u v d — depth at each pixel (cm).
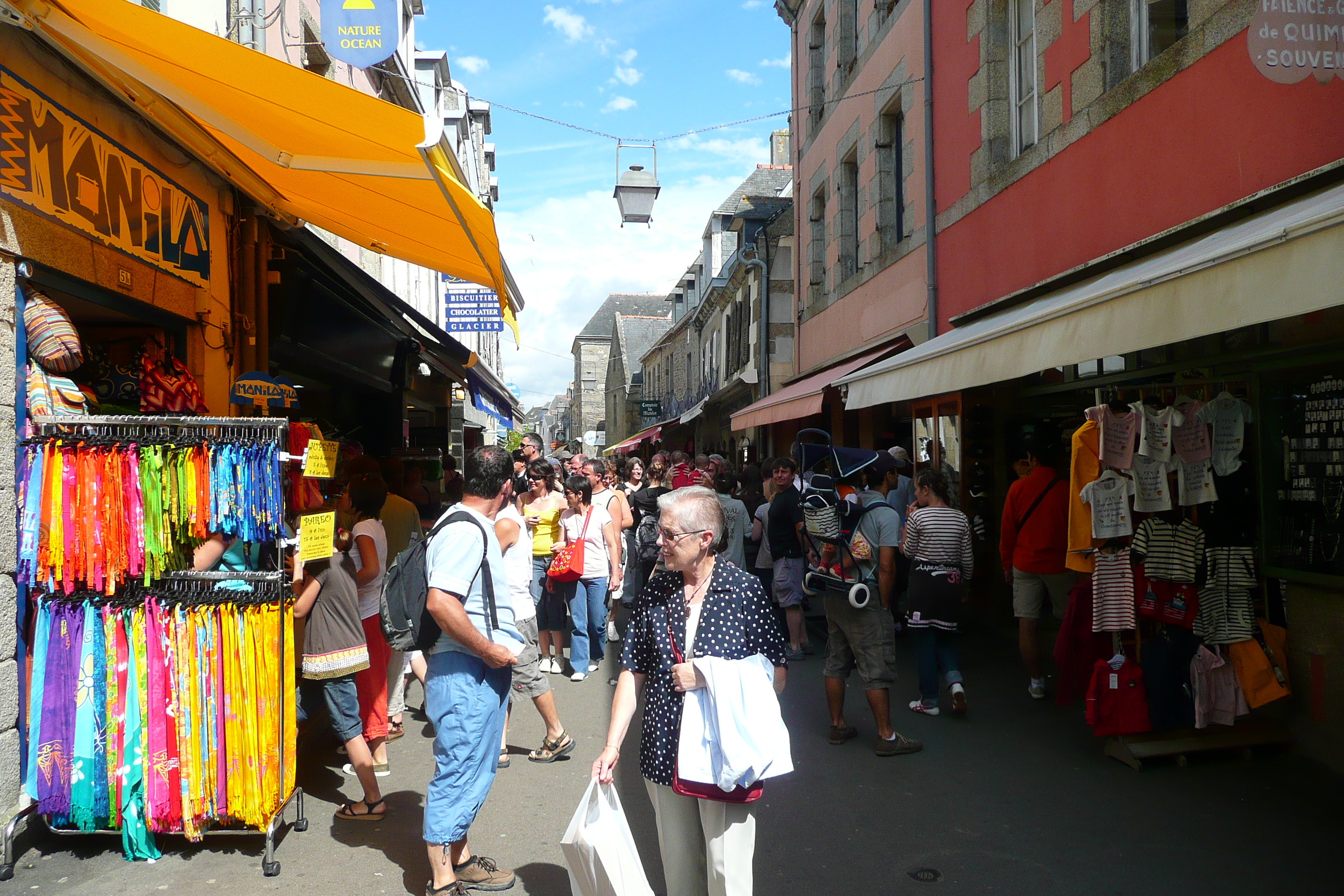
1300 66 397
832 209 1550
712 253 2977
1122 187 695
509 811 461
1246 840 404
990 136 930
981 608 945
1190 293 396
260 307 699
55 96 432
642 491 962
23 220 405
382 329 1127
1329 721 497
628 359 5862
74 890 364
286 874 381
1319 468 508
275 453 405
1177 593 527
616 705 296
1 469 384
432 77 1641
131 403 525
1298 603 521
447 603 341
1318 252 330
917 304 1141
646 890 279
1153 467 534
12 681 391
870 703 549
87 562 387
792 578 809
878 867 389
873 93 1304
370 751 511
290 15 880
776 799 472
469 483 372
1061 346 498
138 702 388
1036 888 365
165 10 607
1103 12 723
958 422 966
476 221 459
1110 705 525
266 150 509
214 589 409
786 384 1966
